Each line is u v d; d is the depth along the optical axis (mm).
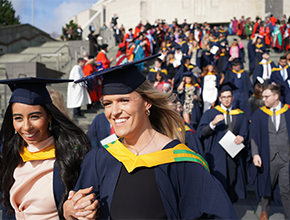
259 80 6602
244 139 3613
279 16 23516
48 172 1555
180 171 1132
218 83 6109
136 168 1141
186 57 7117
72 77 6551
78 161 1571
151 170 1126
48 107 1542
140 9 26188
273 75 6664
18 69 9414
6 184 1581
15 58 13625
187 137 2875
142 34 9711
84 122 6590
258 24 14961
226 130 3566
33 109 1465
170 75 9188
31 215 1489
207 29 16016
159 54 1117
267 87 3426
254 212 3713
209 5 24984
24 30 16344
